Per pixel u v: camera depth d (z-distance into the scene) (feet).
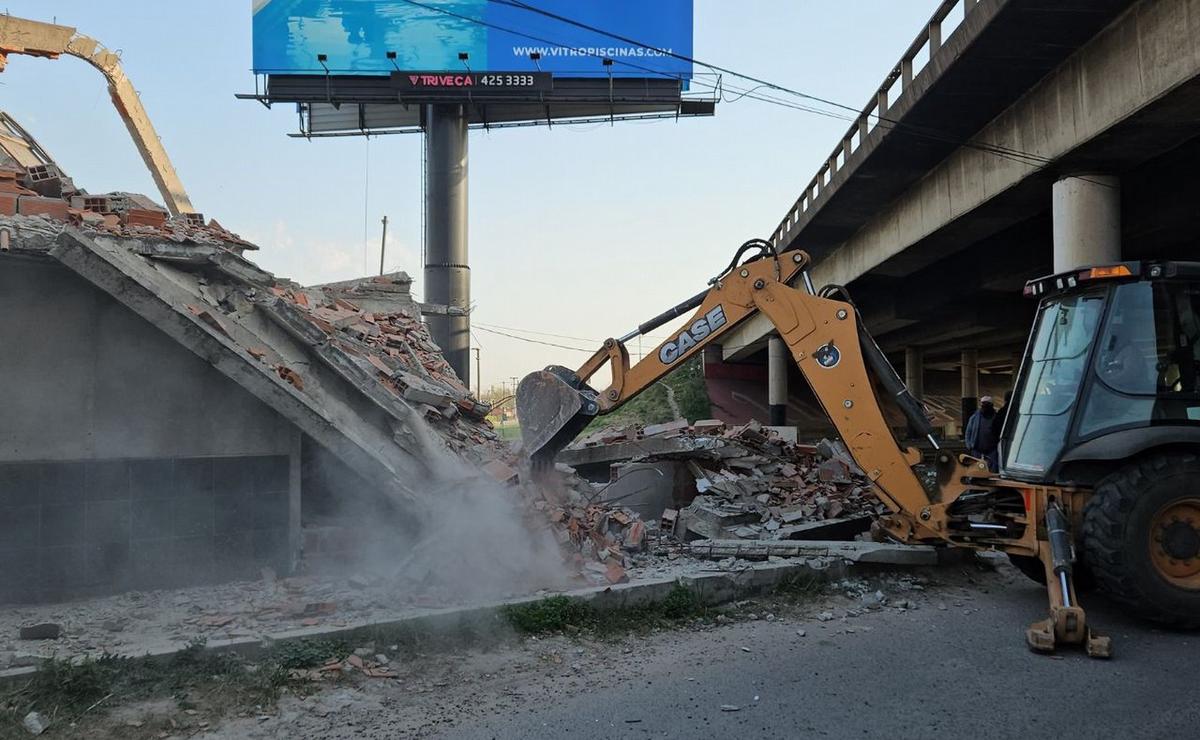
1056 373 22.63
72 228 20.48
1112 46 35.37
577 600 20.08
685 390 147.33
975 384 131.64
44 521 20.35
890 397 27.35
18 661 15.49
